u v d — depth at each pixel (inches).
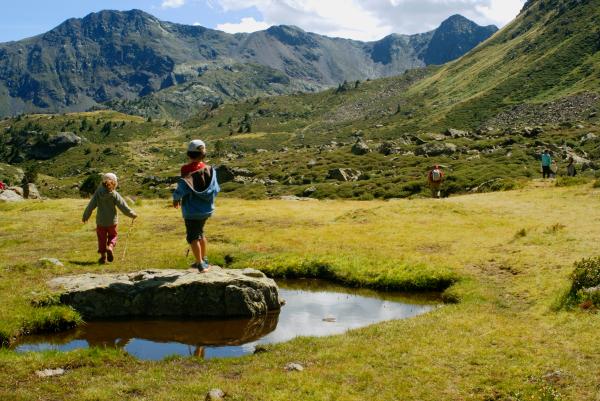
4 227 1138.0
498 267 706.2
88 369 399.9
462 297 611.5
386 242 911.7
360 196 3914.9
